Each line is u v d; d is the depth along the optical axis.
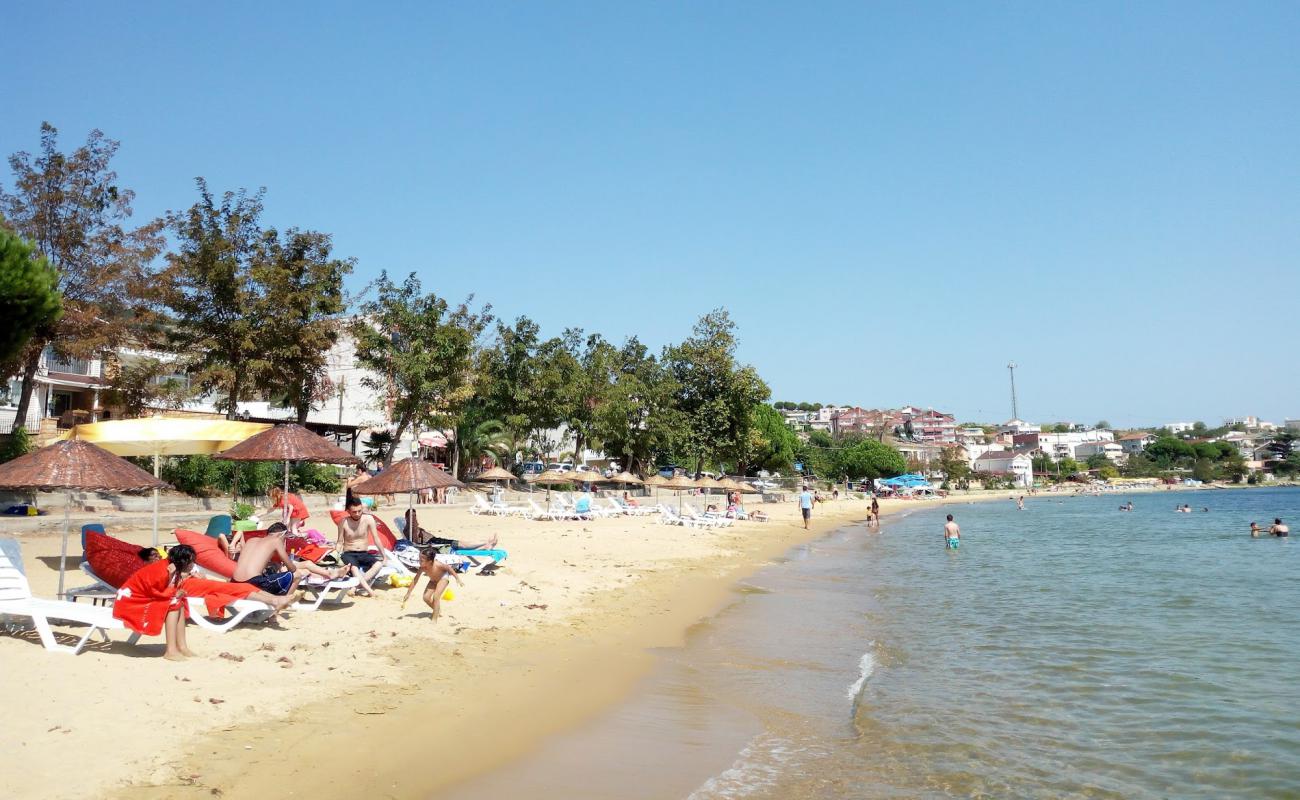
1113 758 7.97
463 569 16.80
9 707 6.75
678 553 26.59
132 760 6.14
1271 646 13.28
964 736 8.55
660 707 9.30
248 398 31.52
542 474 50.00
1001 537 42.59
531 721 8.39
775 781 7.14
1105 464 187.38
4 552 8.42
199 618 9.89
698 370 58.91
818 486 93.88
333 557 14.34
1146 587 20.97
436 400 37.34
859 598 18.55
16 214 25.56
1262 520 60.97
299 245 31.28
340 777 6.45
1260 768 7.71
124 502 22.97
